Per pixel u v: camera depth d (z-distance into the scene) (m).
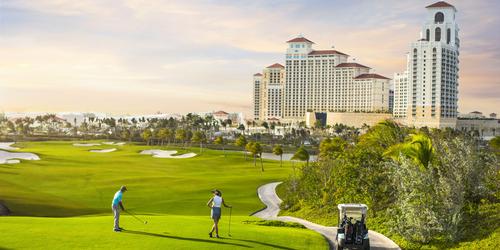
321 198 71.94
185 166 161.38
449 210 43.25
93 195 89.69
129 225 39.97
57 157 179.25
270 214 77.12
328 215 64.56
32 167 135.75
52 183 104.19
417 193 45.09
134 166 153.75
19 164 143.88
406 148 51.94
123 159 177.88
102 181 108.12
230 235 37.38
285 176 124.44
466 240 41.28
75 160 167.12
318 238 40.03
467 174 47.28
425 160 50.75
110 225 39.41
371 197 57.47
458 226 43.34
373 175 58.44
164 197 88.94
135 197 88.44
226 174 132.75
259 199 91.31
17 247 30.05
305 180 78.31
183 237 35.25
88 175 119.00
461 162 47.78
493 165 49.09
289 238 38.47
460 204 43.97
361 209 38.44
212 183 107.75
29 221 40.66
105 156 190.88
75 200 83.50
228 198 91.25
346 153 66.38
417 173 45.75
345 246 36.28
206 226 41.03
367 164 60.59
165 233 36.50
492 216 43.41
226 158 191.50
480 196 47.66
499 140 78.50
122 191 36.84
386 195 58.97
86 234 34.72
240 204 85.31
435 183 45.41
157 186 102.00
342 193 62.91
